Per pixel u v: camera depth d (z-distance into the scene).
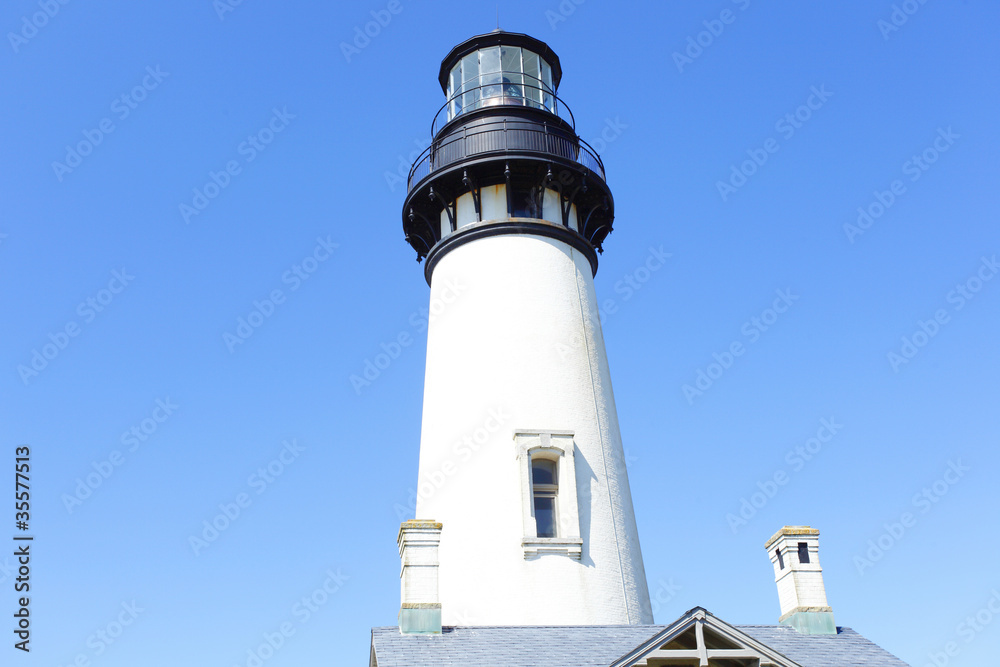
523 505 28.31
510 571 27.45
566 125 35.53
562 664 20.61
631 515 30.27
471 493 28.95
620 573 28.30
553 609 27.03
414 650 21.19
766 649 20.09
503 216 32.91
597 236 36.38
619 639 22.44
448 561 28.30
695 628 20.09
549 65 37.06
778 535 25.05
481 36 35.81
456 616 27.27
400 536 23.61
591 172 34.09
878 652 22.55
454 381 31.02
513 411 29.86
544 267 32.34
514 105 34.38
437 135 35.25
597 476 29.58
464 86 35.88
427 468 30.50
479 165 32.72
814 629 23.66
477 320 31.58
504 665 20.47
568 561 27.78
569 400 30.39
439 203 33.97
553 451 29.31
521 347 30.92
